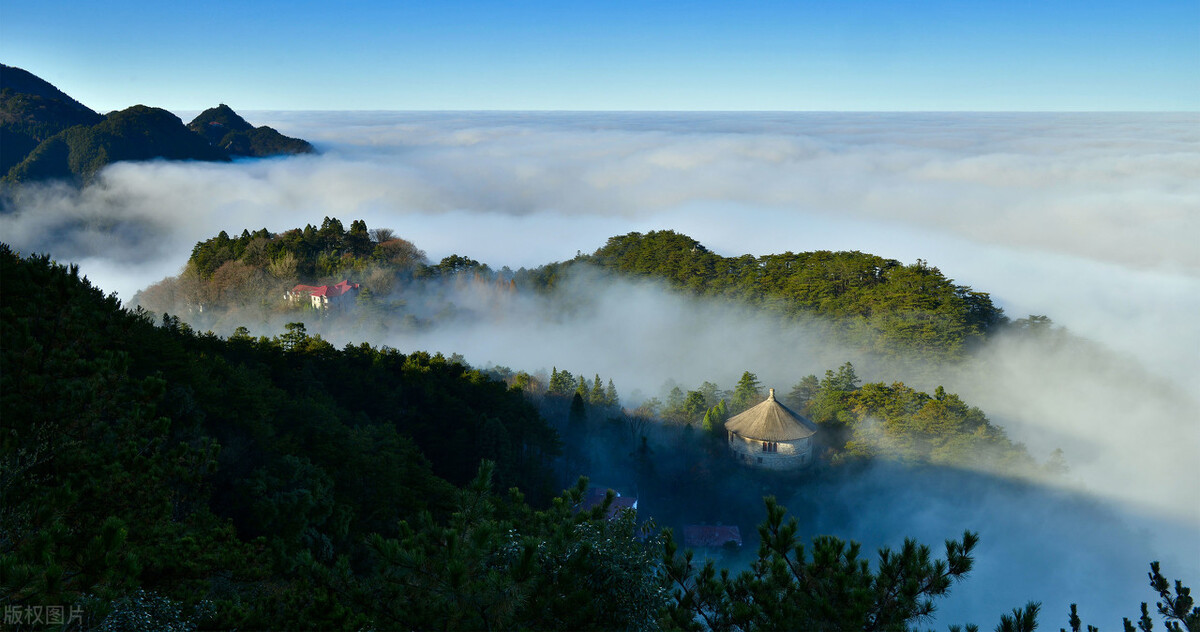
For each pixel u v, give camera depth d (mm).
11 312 20938
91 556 12430
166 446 32469
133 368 37250
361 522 37688
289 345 68875
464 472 60094
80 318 22828
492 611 12672
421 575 13047
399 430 62156
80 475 16875
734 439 81688
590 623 13078
